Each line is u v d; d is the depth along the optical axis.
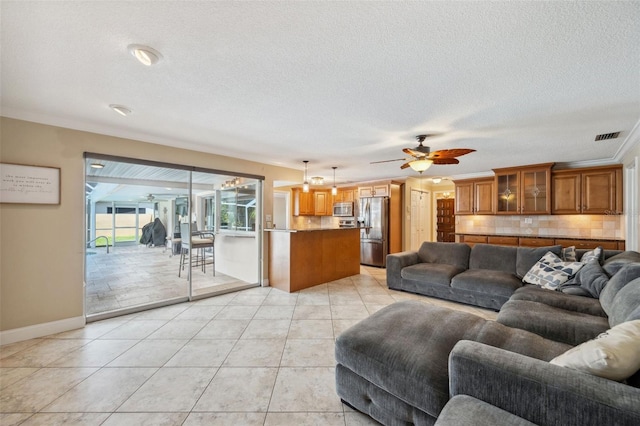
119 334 2.80
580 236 5.00
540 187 5.09
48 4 1.28
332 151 4.16
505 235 5.57
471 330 1.78
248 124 2.97
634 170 3.83
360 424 1.62
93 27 1.44
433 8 1.32
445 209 7.99
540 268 3.17
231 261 5.16
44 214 2.76
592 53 1.67
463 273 3.84
